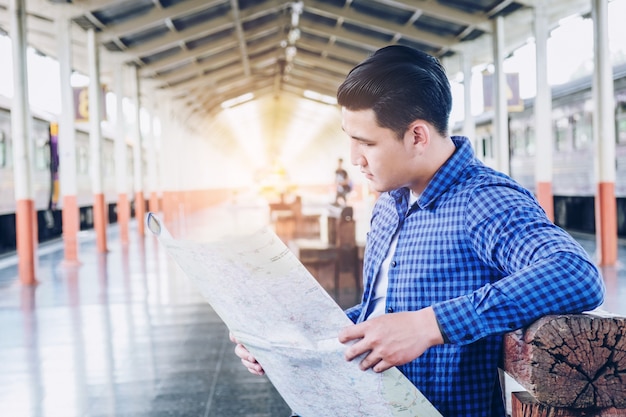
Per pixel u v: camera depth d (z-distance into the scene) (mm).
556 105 13992
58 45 10305
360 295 6918
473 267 1146
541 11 9891
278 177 40406
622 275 7527
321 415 1064
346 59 20188
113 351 4938
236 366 4449
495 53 11555
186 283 8148
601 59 8289
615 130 11586
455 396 1152
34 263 8414
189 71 18359
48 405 3773
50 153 14031
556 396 882
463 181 1181
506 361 1031
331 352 939
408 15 13742
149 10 11914
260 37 18500
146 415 3562
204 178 33062
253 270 1010
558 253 946
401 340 928
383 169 1165
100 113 12164
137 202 16500
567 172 13508
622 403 883
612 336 874
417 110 1113
